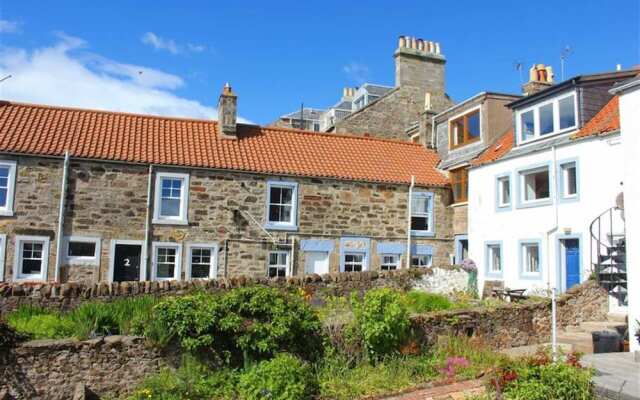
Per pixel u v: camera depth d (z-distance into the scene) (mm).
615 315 13875
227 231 20109
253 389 8742
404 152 24812
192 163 19859
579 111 16859
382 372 9938
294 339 10242
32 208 18031
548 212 17391
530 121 19250
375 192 22219
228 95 22109
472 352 11023
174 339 9711
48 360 9039
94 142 19531
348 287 15727
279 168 21016
